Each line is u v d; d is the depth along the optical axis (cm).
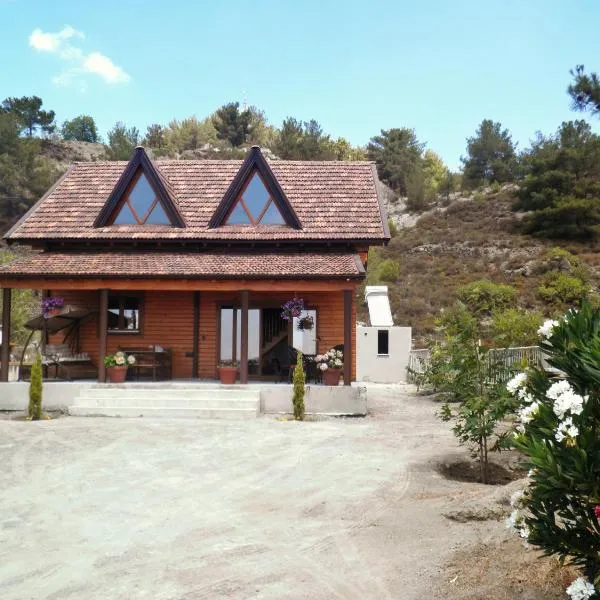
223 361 2016
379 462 1092
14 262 1866
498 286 4206
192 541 695
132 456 1144
